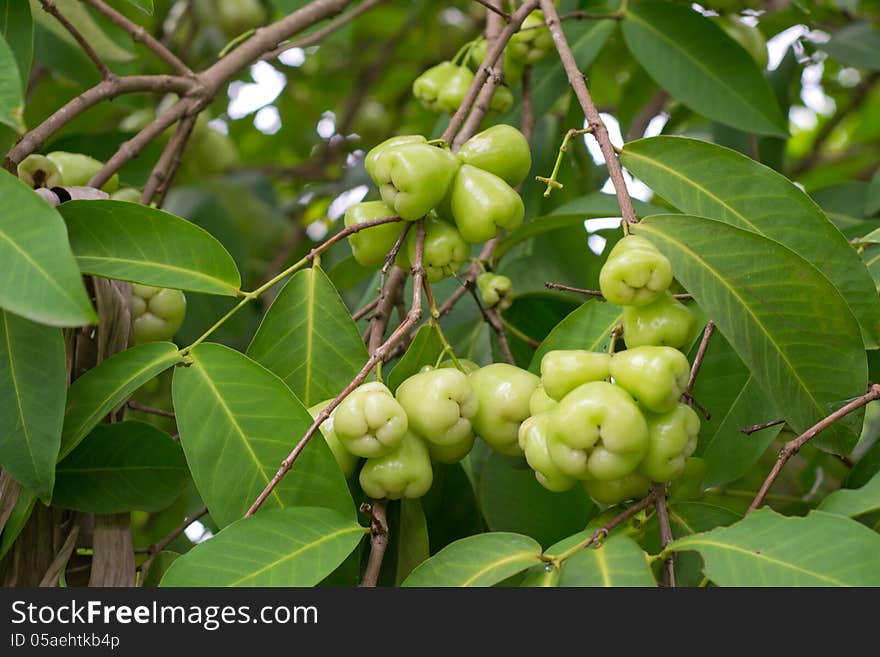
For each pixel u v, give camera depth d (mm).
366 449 1220
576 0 1618
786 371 1230
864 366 1224
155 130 1453
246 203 2029
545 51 1563
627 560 1158
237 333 1607
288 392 1233
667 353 1179
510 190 1278
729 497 1530
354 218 1298
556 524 1364
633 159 1295
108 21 1584
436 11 2336
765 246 1218
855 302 1269
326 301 1296
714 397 1328
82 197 1293
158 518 1616
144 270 1265
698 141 1288
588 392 1179
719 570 1140
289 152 2512
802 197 1272
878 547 1131
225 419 1231
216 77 1479
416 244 1285
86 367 1289
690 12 1563
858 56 1672
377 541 1233
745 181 1280
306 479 1223
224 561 1185
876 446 1306
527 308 1486
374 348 1315
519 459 1372
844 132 2486
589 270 1593
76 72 1598
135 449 1296
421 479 1236
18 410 1216
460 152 1297
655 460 1186
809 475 1602
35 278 1135
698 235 1228
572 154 1682
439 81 1555
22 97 1168
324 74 2418
